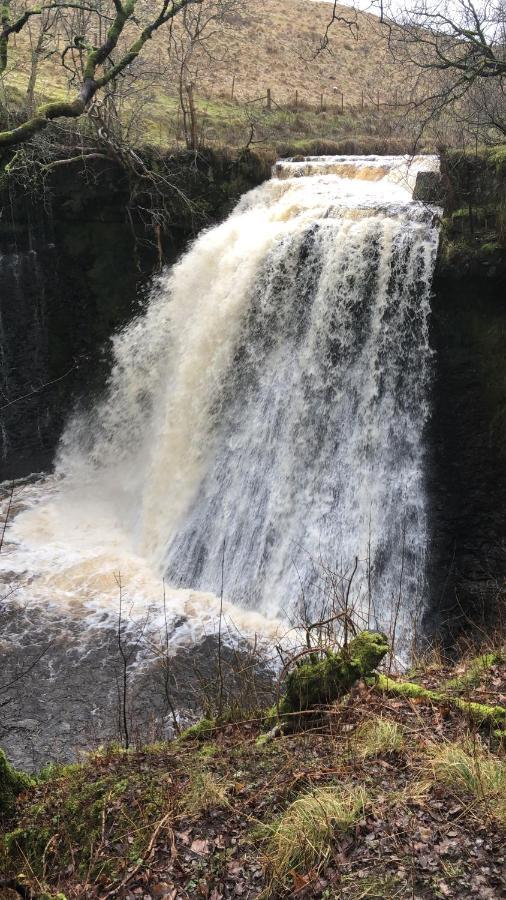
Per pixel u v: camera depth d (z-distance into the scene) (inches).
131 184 678.5
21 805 238.5
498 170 457.1
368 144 905.5
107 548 592.7
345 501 520.1
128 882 191.5
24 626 477.1
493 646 350.6
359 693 245.4
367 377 522.3
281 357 568.7
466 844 183.3
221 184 711.1
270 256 576.4
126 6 286.5
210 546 558.3
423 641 456.4
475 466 482.0
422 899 171.3
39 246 708.0
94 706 398.9
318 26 1654.8
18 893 201.9
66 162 642.8
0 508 661.3
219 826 204.1
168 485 605.0
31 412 746.8
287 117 1119.6
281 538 535.2
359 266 520.7
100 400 720.3
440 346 490.3
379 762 215.5
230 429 585.9
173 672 425.1
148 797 219.8
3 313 719.1
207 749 243.6
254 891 183.0
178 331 649.6
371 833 190.2
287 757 226.7
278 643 437.7
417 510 496.4
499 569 471.2
